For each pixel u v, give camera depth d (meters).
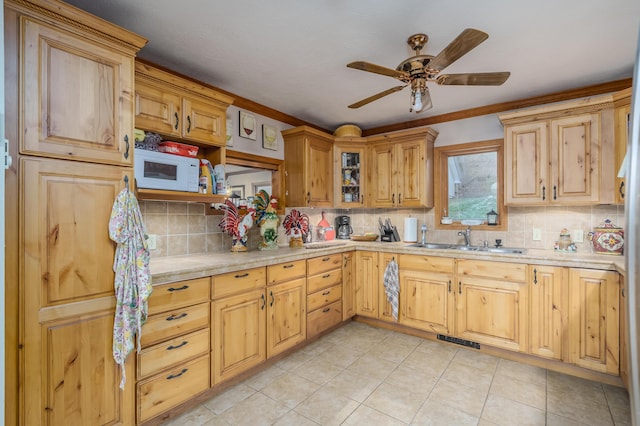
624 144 2.37
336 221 4.16
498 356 2.71
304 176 3.32
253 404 2.04
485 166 3.36
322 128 4.02
